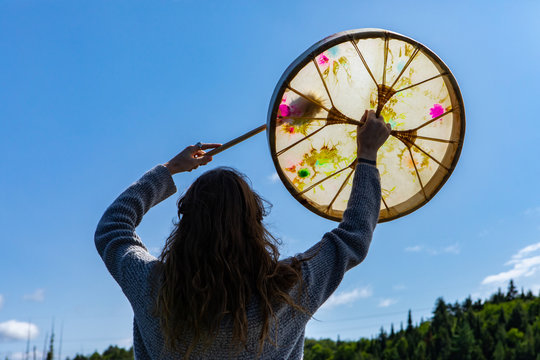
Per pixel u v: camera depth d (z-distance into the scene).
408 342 140.88
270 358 2.20
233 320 2.12
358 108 4.25
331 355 155.50
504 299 173.50
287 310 2.25
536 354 114.00
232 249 2.22
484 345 128.50
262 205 2.48
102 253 2.48
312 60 3.99
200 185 2.36
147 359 2.30
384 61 4.15
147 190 2.72
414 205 4.39
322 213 4.37
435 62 4.21
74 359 137.25
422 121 4.34
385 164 4.42
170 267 2.21
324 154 4.29
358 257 2.46
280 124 4.13
